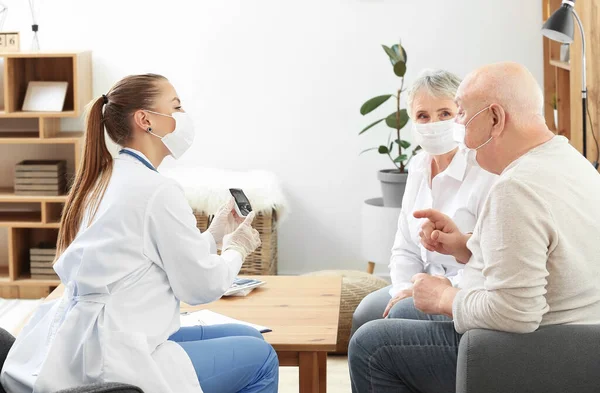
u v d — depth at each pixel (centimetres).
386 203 449
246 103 495
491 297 209
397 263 312
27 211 498
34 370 222
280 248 505
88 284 219
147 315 223
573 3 331
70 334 218
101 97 236
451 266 302
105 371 210
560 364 204
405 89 452
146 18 490
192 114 497
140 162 233
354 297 390
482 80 224
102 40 492
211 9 488
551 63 438
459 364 210
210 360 236
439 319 271
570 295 213
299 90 491
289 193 500
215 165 501
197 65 493
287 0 485
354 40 485
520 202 207
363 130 454
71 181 469
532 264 204
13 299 473
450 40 482
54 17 490
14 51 468
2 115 459
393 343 239
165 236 223
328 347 256
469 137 226
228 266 241
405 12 482
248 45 490
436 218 254
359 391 246
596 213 215
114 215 221
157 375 213
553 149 220
